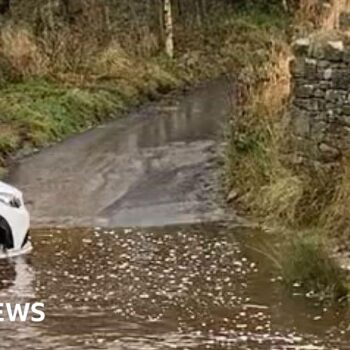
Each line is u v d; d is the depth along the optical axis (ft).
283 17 187.93
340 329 45.70
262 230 66.74
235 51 165.58
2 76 117.60
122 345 42.96
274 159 72.13
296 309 48.75
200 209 73.56
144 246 62.95
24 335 44.37
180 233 66.80
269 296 51.08
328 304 49.57
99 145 99.81
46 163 91.61
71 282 53.88
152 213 73.05
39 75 120.57
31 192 80.33
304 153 68.69
